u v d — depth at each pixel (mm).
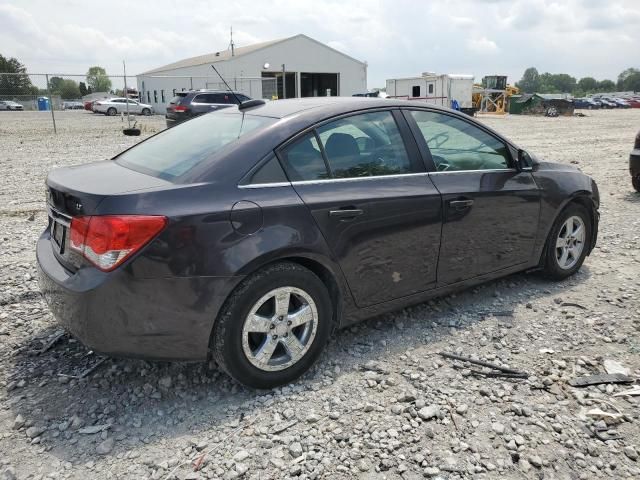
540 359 3619
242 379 3121
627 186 10023
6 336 3893
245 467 2605
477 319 4223
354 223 3412
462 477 2555
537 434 2855
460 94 37875
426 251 3832
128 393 3225
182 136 3805
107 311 2824
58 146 16531
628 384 3326
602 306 4457
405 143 3818
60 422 2949
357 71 49906
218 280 2938
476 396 3195
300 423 2949
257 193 3104
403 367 3521
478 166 4199
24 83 31656
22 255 5684
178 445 2771
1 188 9438
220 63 43938
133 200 2832
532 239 4559
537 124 30219
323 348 3416
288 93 49469
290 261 3250
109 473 2572
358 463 2643
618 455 2715
